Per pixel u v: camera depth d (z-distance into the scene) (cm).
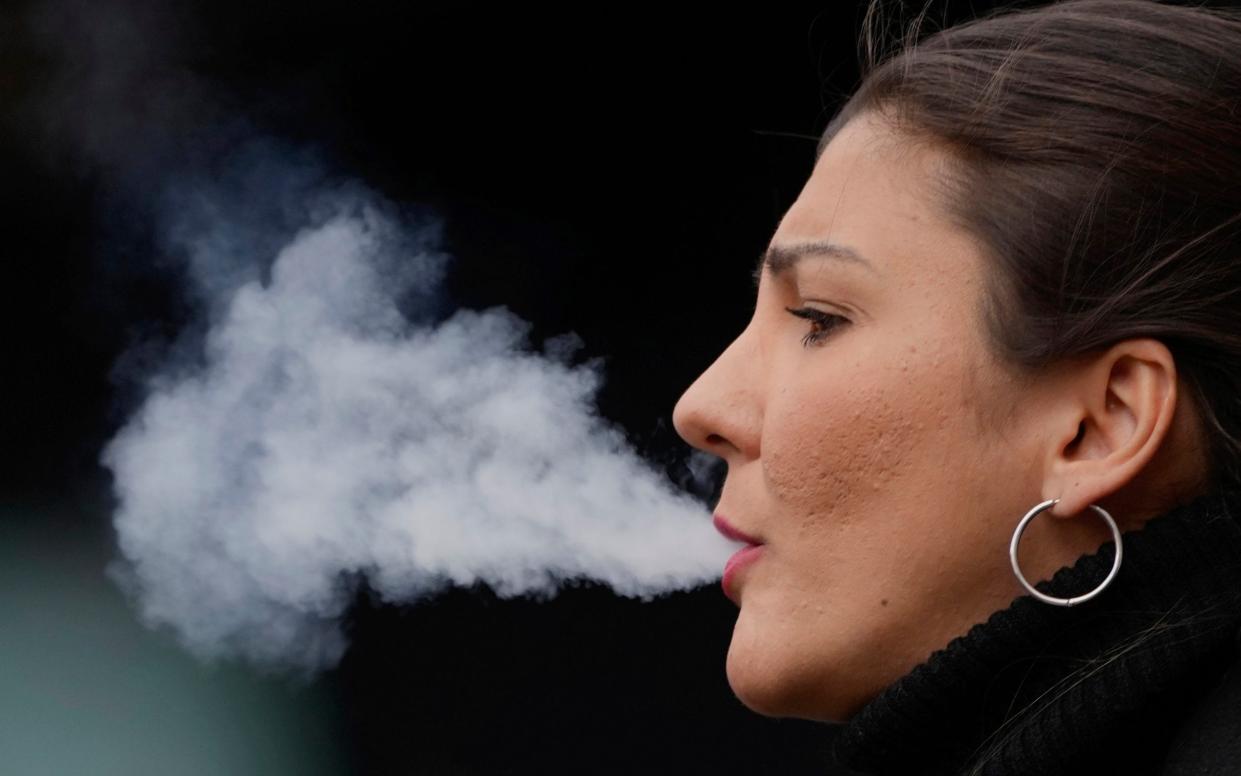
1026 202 212
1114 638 207
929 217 219
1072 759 205
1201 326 207
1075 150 212
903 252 219
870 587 216
